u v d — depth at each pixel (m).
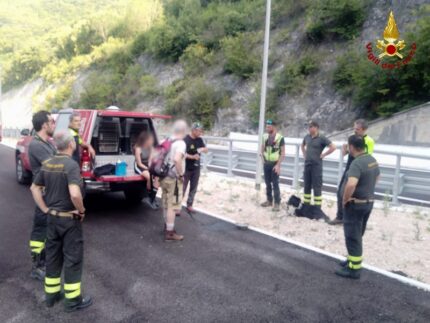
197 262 5.20
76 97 44.00
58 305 4.04
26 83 62.56
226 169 13.18
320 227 6.80
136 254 5.46
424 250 5.74
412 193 8.61
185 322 3.74
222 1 37.91
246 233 6.46
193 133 7.45
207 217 7.40
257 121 23.02
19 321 3.72
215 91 27.16
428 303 4.19
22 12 124.56
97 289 4.39
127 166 7.78
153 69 36.78
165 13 47.03
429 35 16.95
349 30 23.64
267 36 9.48
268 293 4.35
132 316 3.83
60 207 3.87
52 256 3.97
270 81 24.92
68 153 3.94
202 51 31.97
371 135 13.78
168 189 5.98
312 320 3.82
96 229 6.57
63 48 61.03
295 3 28.72
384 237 6.23
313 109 21.59
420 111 12.78
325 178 10.38
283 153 7.69
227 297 4.25
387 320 3.84
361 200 4.70
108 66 44.66
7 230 6.39
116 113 7.24
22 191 9.34
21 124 51.91
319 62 23.47
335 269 5.03
